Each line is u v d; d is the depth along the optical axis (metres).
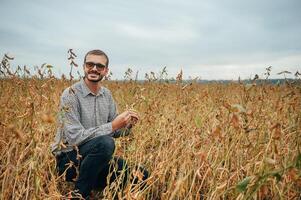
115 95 5.49
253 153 2.83
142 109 4.23
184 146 3.40
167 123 4.19
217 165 2.98
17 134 1.99
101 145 2.97
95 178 3.11
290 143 2.88
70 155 3.13
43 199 2.38
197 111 4.21
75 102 3.22
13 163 2.83
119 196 2.57
